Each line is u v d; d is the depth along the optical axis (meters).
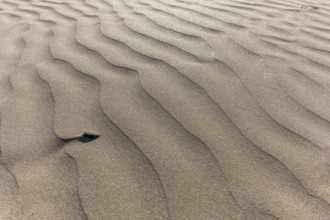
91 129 1.64
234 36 2.70
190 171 1.38
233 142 1.53
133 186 1.31
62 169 1.40
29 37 2.80
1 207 1.24
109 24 3.03
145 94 1.91
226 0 3.80
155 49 2.47
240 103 1.81
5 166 1.43
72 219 1.19
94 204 1.24
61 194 1.29
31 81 2.09
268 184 1.31
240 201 1.24
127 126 1.65
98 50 2.49
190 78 2.06
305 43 2.58
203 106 1.79
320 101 1.82
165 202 1.24
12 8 3.68
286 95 1.88
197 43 2.57
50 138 1.59
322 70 2.16
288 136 1.56
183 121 1.68
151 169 1.39
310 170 1.37
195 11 3.38
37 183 1.34
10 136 1.61
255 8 3.49
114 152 1.49
